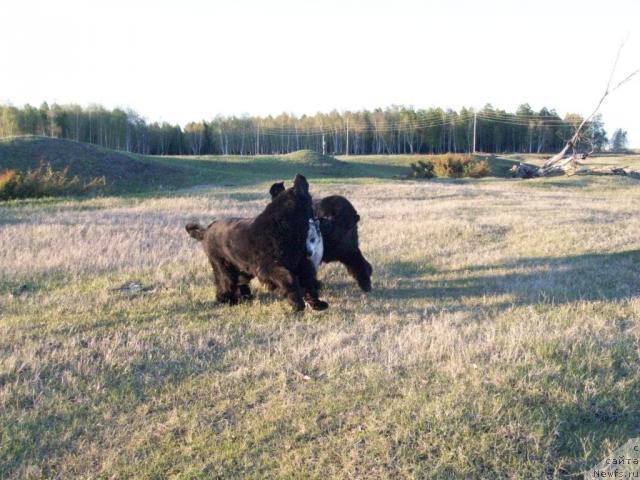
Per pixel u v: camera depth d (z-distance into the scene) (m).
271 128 66.81
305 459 3.01
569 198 16.56
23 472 2.95
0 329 4.73
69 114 51.84
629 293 5.62
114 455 3.07
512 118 66.56
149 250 7.55
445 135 65.12
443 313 5.04
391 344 4.27
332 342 4.31
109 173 23.61
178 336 4.58
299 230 4.96
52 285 6.08
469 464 2.94
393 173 37.50
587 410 3.35
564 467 2.93
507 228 9.53
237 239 5.12
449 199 15.45
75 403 3.58
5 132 47.91
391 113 66.06
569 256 7.44
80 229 8.80
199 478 2.90
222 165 30.73
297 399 3.54
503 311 5.06
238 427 3.28
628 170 27.86
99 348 4.34
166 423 3.34
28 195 17.23
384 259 7.22
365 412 3.37
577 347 4.05
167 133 60.94
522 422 3.20
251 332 4.67
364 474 2.89
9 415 3.40
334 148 67.31
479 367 3.81
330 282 6.17
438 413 3.25
